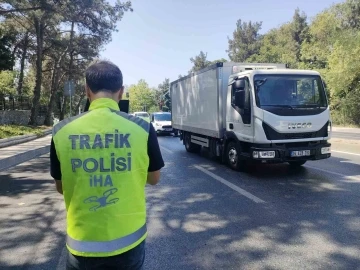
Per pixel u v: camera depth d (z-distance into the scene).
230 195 6.71
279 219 5.18
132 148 1.90
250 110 8.28
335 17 38.56
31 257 4.03
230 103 9.45
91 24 26.69
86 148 1.86
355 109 29.05
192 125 12.94
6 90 31.14
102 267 1.85
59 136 1.90
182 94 14.47
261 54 50.16
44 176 9.10
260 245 4.23
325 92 8.57
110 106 1.99
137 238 1.90
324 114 8.35
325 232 4.61
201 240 4.44
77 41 33.81
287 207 5.79
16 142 16.45
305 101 8.33
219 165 10.48
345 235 4.49
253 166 10.07
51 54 34.41
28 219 5.45
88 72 2.03
